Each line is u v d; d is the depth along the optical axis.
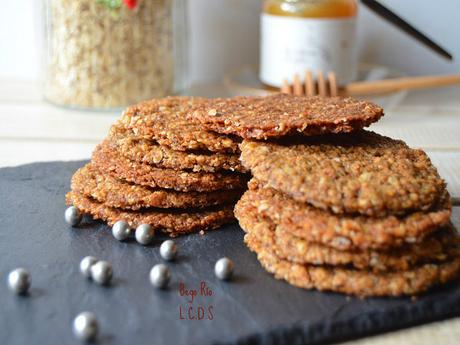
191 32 0.52
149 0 0.42
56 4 0.42
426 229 0.22
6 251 0.26
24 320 0.22
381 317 0.22
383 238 0.22
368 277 0.23
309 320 0.22
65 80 0.43
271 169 0.24
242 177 0.28
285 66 0.45
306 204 0.24
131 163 0.28
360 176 0.24
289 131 0.26
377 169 0.25
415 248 0.23
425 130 0.42
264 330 0.21
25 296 0.23
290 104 0.29
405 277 0.23
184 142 0.27
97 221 0.28
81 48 0.42
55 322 0.22
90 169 0.30
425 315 0.22
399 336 0.22
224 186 0.27
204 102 0.31
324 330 0.21
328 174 0.24
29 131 0.42
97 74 0.43
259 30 0.52
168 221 0.27
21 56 0.52
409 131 0.42
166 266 0.24
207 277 0.24
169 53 0.44
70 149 0.39
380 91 0.44
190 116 0.28
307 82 0.42
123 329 0.21
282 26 0.44
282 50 0.45
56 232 0.27
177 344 0.21
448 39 0.51
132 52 0.42
